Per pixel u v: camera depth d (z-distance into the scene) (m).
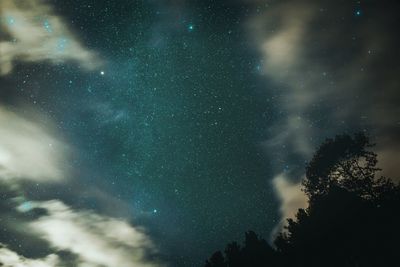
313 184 25.56
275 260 21.08
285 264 20.42
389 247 17.53
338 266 18.52
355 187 23.09
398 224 18.22
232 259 22.69
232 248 23.34
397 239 17.61
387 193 20.81
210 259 23.77
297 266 19.91
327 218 20.16
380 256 17.48
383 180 22.12
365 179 23.16
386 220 18.73
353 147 24.41
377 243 17.92
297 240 20.78
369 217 19.20
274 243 21.86
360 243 18.34
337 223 19.67
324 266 19.00
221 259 23.42
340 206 20.27
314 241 19.91
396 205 19.55
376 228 18.56
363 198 20.92
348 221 19.47
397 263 16.83
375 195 22.03
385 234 18.08
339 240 19.14
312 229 20.30
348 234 19.08
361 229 18.92
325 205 20.81
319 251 19.52
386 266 16.98
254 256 22.03
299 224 21.39
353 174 24.19
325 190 24.61
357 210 19.77
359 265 17.80
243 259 22.28
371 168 23.92
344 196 20.64
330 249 19.19
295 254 20.34
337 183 24.08
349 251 18.47
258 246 22.53
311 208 21.73
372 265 17.38
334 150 24.91
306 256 19.86
